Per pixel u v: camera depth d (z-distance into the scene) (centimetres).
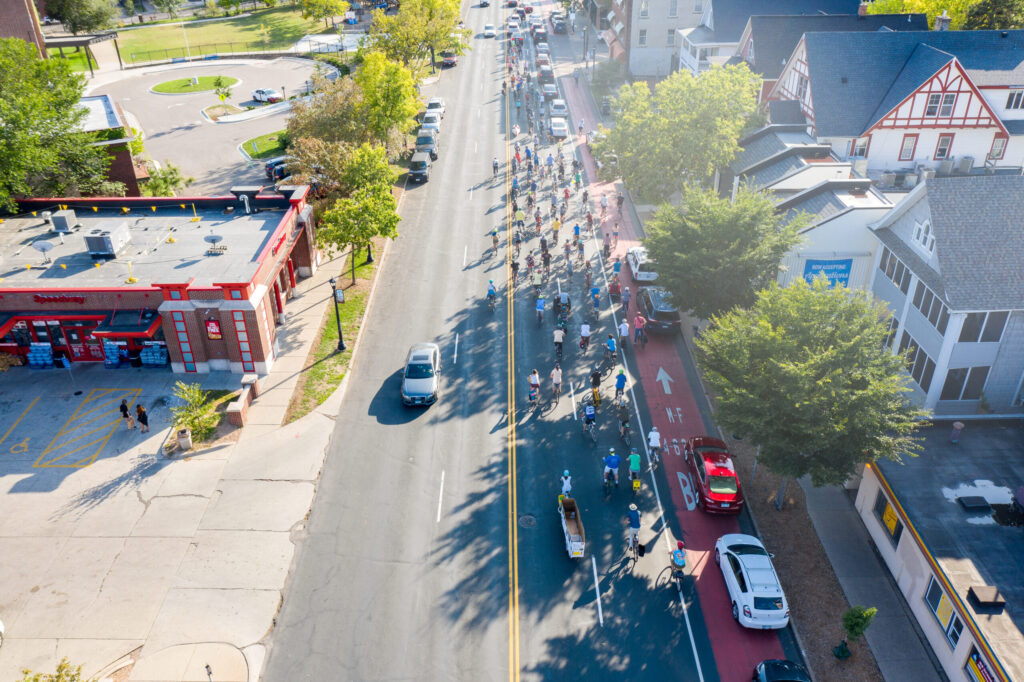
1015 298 3031
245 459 3272
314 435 3422
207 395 3659
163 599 2614
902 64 5547
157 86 8812
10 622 2523
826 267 3872
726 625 2538
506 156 6781
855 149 5447
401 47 8194
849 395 2612
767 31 6538
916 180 5344
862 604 2592
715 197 3728
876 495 2841
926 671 2364
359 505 3034
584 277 4778
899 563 2642
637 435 3441
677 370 3912
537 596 2641
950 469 2806
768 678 2219
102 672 2361
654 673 2369
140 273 3853
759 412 2744
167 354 3853
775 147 5216
